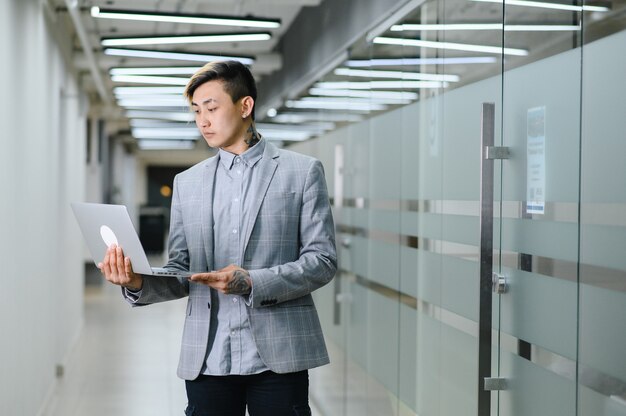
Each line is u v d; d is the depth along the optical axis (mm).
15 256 4543
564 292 2547
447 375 3453
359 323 5043
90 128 15922
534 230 2744
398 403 4160
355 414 5082
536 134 2727
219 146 2402
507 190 2941
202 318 2373
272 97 9844
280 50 9383
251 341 2346
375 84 4723
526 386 2803
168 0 6641
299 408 2377
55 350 6895
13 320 4465
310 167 2436
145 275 2332
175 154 33812
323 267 2355
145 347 8672
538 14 2713
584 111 2438
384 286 4461
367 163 4891
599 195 2350
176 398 6266
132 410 5879
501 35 2971
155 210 26172
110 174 22703
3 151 4125
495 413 3010
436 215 3611
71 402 6141
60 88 7828
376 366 4605
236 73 2373
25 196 4965
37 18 5660
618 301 2252
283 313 2342
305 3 6668
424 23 3828
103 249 2316
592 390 2396
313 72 6977
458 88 3365
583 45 2449
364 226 4945
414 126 3951
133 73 9391
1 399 4059
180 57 8250
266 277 2246
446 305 3477
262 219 2361
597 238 2365
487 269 2986
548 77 2643
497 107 2994
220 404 2377
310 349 2371
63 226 8203
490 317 2980
